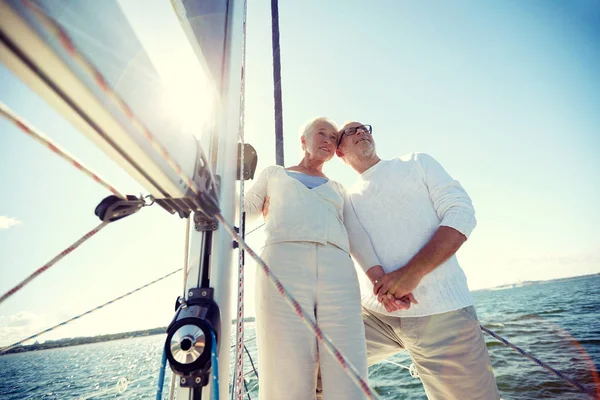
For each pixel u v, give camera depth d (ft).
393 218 5.98
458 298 5.33
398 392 26.17
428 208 5.96
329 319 4.35
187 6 3.29
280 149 8.02
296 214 4.89
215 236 3.08
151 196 2.25
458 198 5.65
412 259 5.34
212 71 3.65
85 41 1.02
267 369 4.09
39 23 0.85
